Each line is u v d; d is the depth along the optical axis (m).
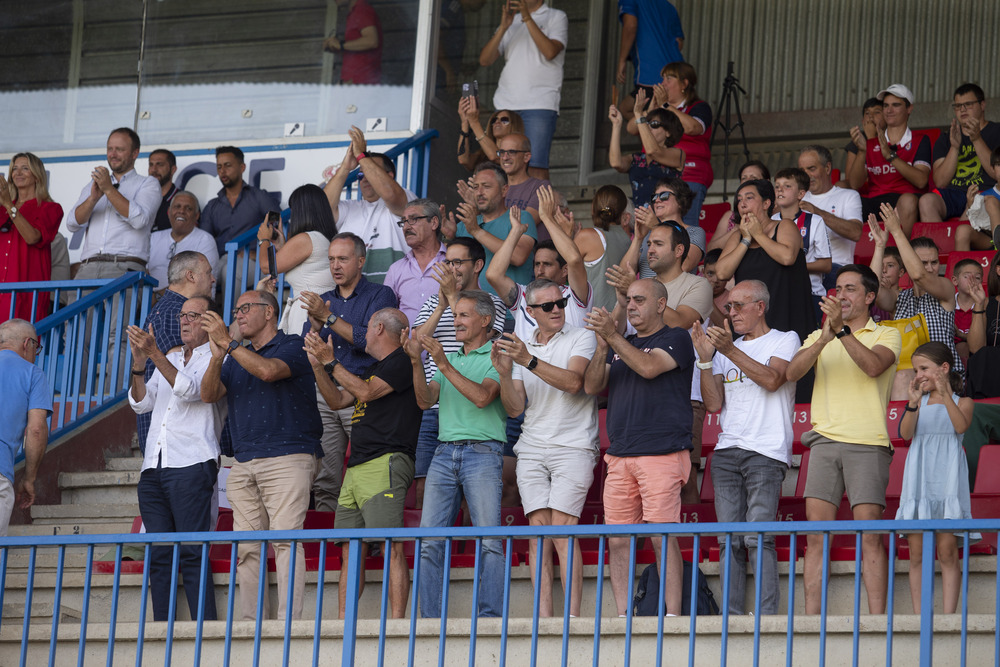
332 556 22.98
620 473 21.05
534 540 19.27
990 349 26.81
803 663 18.25
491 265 25.64
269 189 37.62
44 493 27.39
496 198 28.02
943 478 20.42
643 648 18.75
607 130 43.88
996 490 23.06
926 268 29.75
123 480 27.34
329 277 27.41
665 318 24.03
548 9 36.88
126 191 34.06
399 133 36.53
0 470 23.20
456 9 38.25
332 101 37.75
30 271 32.50
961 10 41.69
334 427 25.20
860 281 21.61
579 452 21.64
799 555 21.91
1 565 18.62
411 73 36.81
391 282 27.83
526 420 22.05
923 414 20.81
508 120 33.12
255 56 38.78
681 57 39.22
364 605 22.28
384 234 30.03
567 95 43.91
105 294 29.34
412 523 23.45
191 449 22.69
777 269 25.81
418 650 19.47
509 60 36.34
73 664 20.80
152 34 40.09
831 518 20.72
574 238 27.14
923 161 35.94
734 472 21.20
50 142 40.47
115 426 29.17
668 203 26.89
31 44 41.12
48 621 23.23
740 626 18.42
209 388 22.20
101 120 40.09
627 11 38.97
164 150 36.50
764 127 42.72
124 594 23.06
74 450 28.11
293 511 21.91
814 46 42.94
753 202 26.19
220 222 34.56
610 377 21.62
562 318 22.31
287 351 22.34
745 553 21.11
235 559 17.67
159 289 33.97
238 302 22.70
